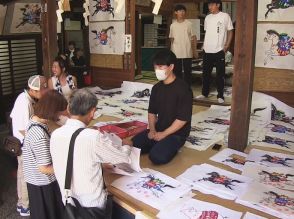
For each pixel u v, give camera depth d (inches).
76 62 256.4
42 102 79.5
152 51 312.8
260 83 175.3
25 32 228.7
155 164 102.7
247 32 102.3
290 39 161.8
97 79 259.9
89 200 70.7
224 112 175.0
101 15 241.9
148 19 306.0
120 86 244.7
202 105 197.3
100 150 68.3
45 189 82.5
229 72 262.2
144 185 86.9
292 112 162.7
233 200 80.0
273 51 167.8
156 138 110.3
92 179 69.6
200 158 109.2
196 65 271.1
